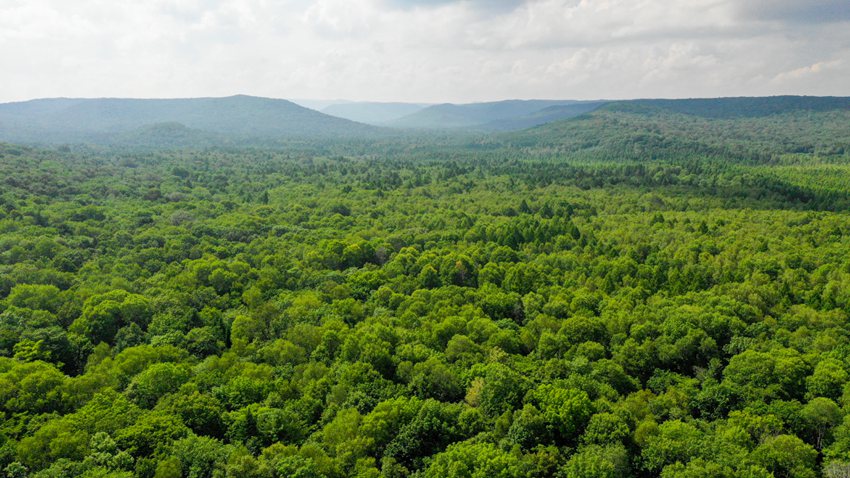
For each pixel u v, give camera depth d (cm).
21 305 9856
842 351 8156
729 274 12212
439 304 10456
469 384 7412
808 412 6569
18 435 6034
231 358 8100
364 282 12100
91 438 5772
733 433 6066
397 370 7800
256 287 11644
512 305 10700
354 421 6344
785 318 9744
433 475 5472
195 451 5659
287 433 6356
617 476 5547
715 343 8631
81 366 8625
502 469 5288
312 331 8931
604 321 9638
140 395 6938
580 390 6906
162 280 12006
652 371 8475
